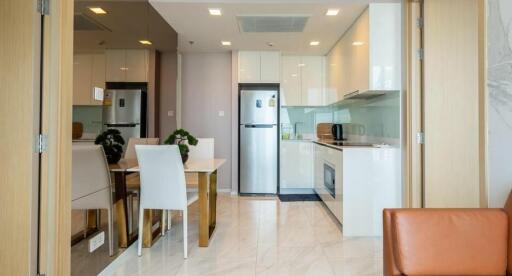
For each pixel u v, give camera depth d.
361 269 2.57
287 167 5.67
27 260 1.73
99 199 2.50
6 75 1.74
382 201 3.38
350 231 3.41
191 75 5.88
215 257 2.83
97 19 2.68
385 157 3.37
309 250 2.99
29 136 1.74
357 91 3.80
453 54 2.79
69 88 1.91
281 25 4.20
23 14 1.74
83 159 2.29
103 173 2.57
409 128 2.90
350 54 4.18
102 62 2.76
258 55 5.64
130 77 3.38
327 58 5.73
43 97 1.80
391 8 3.31
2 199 1.73
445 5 2.80
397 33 3.29
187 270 2.56
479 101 1.85
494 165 1.78
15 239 1.73
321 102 5.87
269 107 5.63
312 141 5.67
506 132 1.73
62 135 1.85
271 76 5.64
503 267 1.54
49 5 1.81
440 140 2.79
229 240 3.27
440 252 1.54
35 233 1.77
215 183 3.70
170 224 3.71
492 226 1.56
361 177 3.39
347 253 2.92
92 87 2.56
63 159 1.86
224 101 5.88
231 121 5.82
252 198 5.34
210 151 4.08
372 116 4.19
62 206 1.85
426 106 2.80
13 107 1.73
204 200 3.09
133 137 3.43
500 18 1.74
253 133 5.64
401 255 1.55
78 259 2.22
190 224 3.88
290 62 5.87
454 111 2.79
